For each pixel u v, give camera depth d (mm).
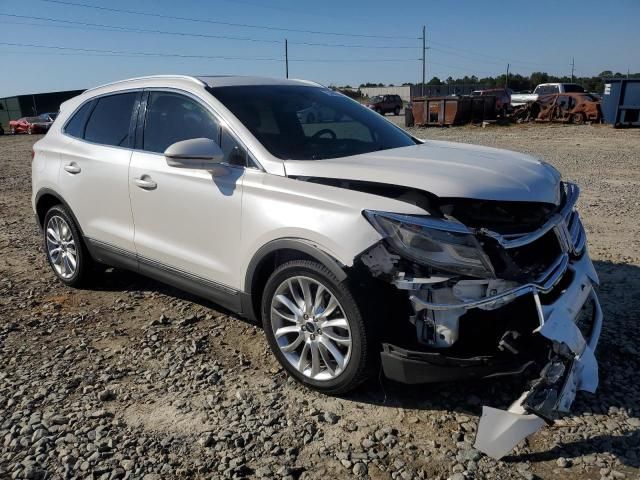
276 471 2779
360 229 2998
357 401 3338
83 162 4770
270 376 3648
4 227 7891
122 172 4402
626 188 9758
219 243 3764
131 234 4445
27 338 4258
